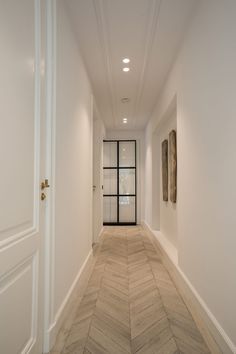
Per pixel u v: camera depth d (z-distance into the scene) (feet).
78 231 8.84
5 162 3.61
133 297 8.07
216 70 5.71
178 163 9.55
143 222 22.93
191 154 7.79
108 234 18.85
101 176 18.15
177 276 9.23
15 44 3.93
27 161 4.42
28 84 4.45
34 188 4.76
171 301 7.79
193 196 7.57
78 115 8.93
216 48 5.69
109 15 7.50
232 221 4.93
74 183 8.18
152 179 18.10
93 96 13.67
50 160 5.53
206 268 6.40
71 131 7.79
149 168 19.69
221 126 5.45
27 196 4.43
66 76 7.10
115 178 23.59
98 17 7.57
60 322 6.18
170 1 6.91
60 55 6.40
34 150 4.76
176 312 7.08
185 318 6.75
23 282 4.25
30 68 4.55
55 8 5.80
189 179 8.00
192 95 7.65
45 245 5.36
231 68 4.94
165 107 12.41
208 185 6.27
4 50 3.58
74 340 5.73
